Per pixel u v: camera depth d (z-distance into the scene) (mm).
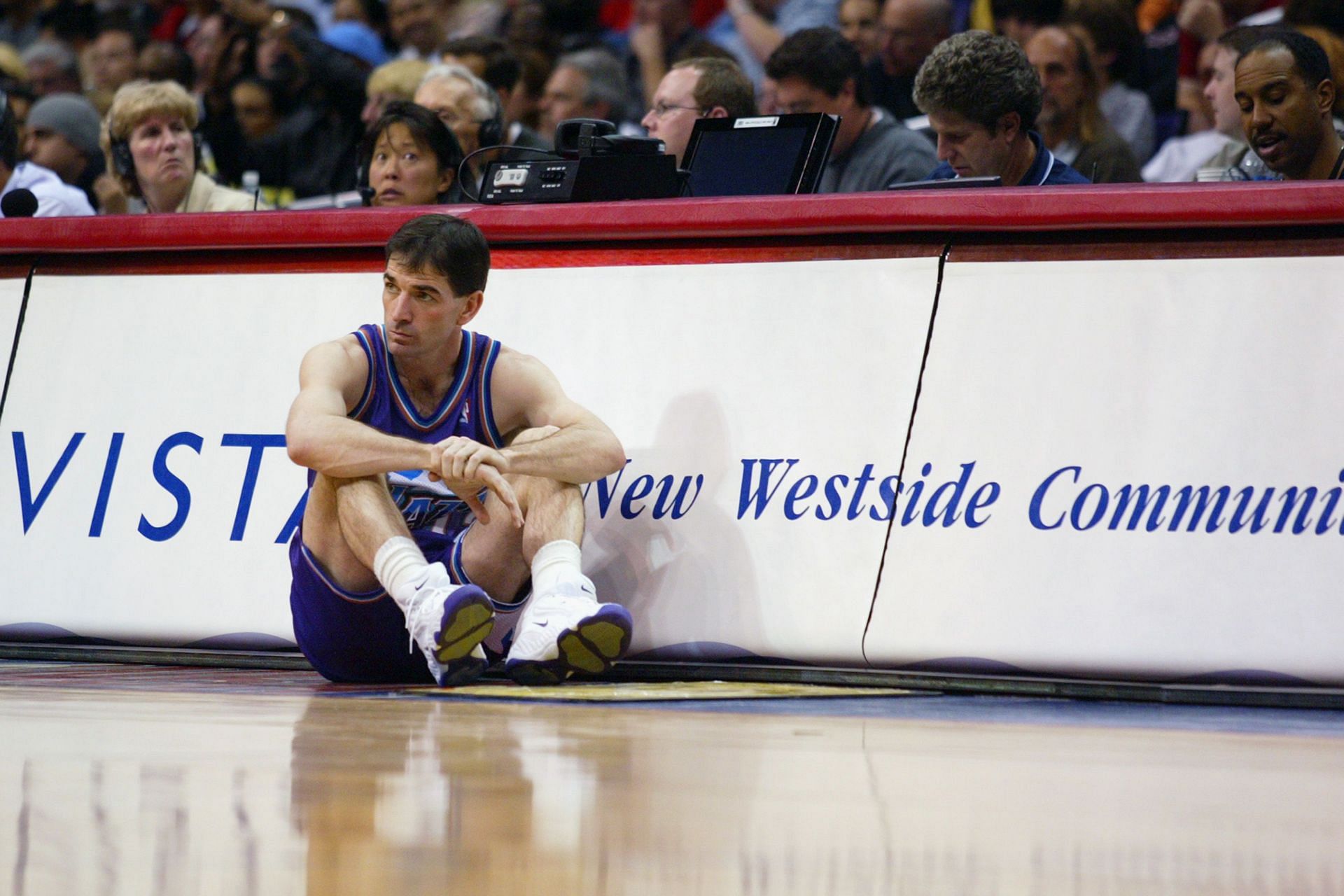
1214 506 9961
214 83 25891
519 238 11789
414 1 28625
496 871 3973
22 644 12383
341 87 23641
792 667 10742
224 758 6145
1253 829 4828
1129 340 10359
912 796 5422
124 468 12281
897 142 17641
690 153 13258
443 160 15391
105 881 3783
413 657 10734
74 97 21188
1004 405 10523
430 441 10703
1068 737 7652
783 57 17484
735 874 3994
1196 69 22859
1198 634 9789
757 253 11352
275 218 12117
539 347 11625
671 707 8852
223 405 12133
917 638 10305
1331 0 19703
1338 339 9961
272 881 3791
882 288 10977
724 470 11047
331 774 5703
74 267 12836
